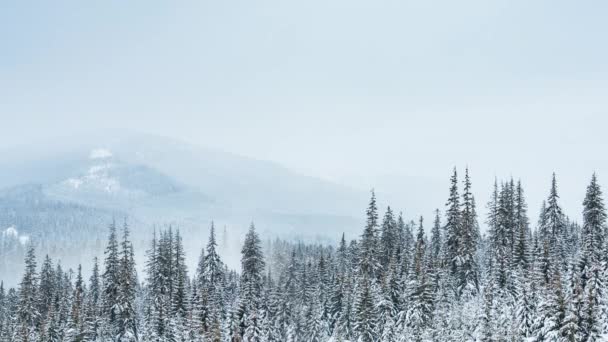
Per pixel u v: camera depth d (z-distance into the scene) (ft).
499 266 250.98
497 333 178.60
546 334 166.40
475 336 187.52
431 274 238.27
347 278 276.82
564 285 189.57
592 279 179.73
